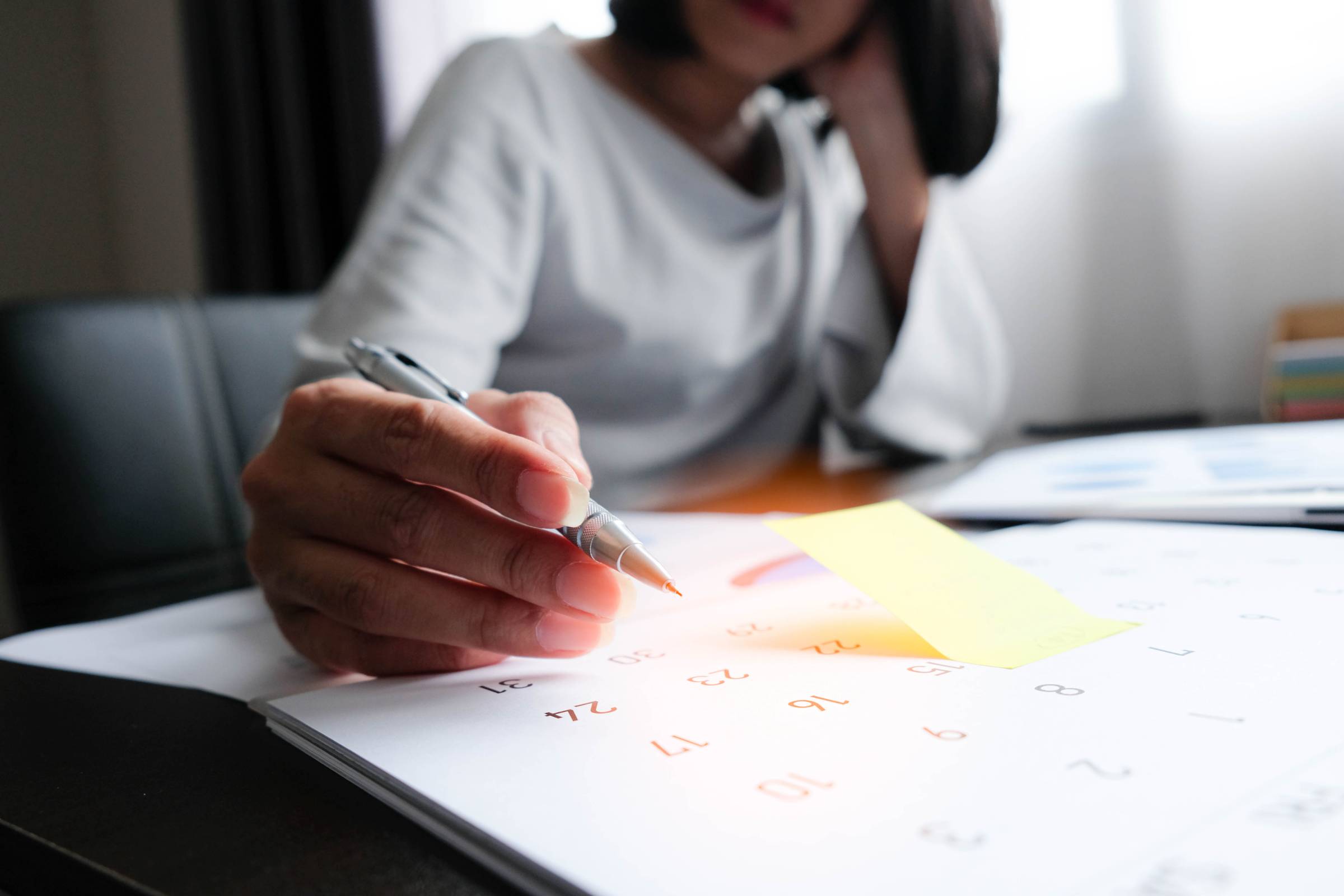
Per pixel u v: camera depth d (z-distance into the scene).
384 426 0.30
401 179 0.69
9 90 2.12
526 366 0.80
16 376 0.74
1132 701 0.22
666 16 0.78
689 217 0.81
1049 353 1.13
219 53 1.77
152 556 0.81
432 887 0.17
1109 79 1.07
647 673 0.27
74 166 2.25
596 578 0.27
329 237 1.70
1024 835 0.16
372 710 0.26
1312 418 0.84
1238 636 0.26
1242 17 0.99
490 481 0.27
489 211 0.69
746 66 0.78
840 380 0.85
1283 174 0.99
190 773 0.23
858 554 0.31
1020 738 0.20
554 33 0.91
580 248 0.76
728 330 0.82
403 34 1.59
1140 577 0.34
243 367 0.93
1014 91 1.12
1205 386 1.05
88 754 0.25
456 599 0.28
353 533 0.31
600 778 0.20
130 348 0.83
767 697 0.24
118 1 2.17
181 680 0.32
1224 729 0.20
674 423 0.83
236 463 0.90
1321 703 0.21
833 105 0.83
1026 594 0.30
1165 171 1.05
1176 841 0.15
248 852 0.19
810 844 0.16
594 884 0.15
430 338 0.57
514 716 0.24
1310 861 0.14
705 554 0.45
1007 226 1.14
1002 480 0.57
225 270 1.82
